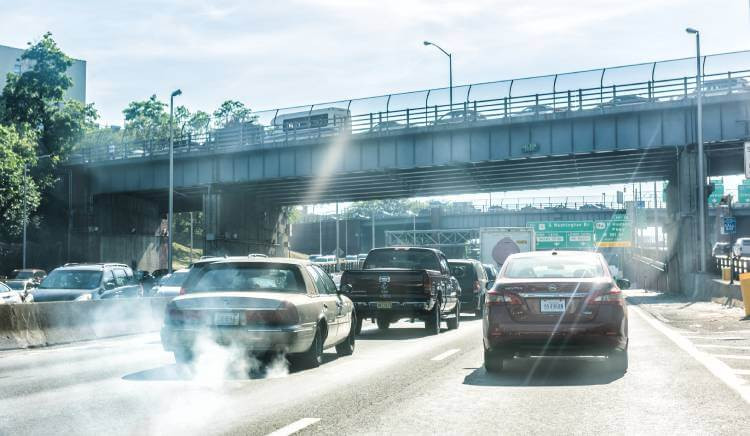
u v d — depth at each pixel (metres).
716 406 8.94
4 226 73.81
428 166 55.56
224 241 71.19
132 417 8.35
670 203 60.62
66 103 82.62
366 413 8.54
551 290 11.70
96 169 71.19
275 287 13.11
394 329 23.66
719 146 50.44
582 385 10.73
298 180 63.38
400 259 22.98
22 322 18.16
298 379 11.51
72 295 26.11
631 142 50.09
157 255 82.81
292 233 151.88
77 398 9.75
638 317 28.09
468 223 107.44
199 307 12.38
